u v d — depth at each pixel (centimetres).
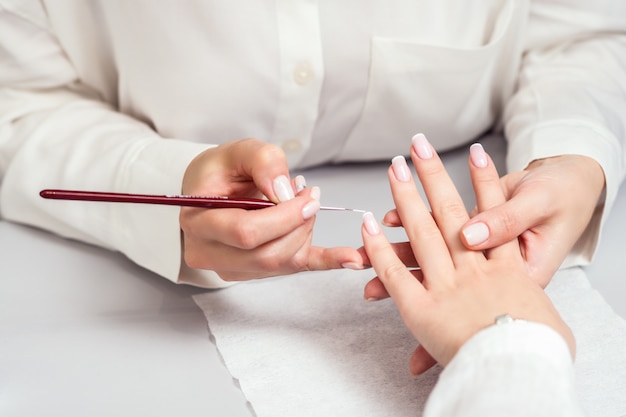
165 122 77
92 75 81
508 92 85
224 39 73
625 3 84
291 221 60
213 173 64
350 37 75
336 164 84
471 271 60
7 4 75
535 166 72
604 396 59
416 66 76
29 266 73
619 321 65
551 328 55
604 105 77
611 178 71
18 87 81
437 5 76
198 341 65
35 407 60
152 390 61
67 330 66
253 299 68
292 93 76
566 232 64
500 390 52
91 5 77
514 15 81
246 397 60
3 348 65
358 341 64
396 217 64
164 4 72
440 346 57
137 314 68
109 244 73
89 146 75
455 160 83
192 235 64
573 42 86
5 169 80
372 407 59
